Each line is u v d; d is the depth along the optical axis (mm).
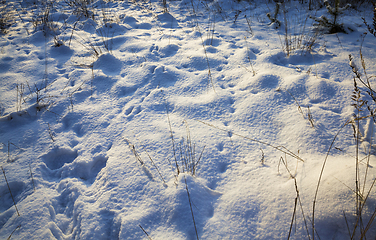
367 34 4406
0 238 1839
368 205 1634
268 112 2898
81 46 4660
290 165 2229
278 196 1923
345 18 5113
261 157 2365
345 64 3598
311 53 3969
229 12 6430
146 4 7082
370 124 2529
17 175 2320
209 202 1990
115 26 5383
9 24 5668
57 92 3432
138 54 4262
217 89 3340
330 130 2572
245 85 3391
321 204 1759
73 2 6996
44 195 2158
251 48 4363
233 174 2221
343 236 1649
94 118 2986
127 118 2969
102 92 3461
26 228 1896
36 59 4223
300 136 2533
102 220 1957
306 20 5312
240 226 1812
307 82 3207
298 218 1758
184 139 2596
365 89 3041
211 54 4152
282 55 3998
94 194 2166
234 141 2561
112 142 2672
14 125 2918
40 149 2611
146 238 1801
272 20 5281
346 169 1935
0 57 4238
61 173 2414
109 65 3980
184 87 3436
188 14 6359
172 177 2197
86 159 2463
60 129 2883
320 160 2223
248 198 1966
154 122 2869
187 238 1790
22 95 3395
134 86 3510
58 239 1892
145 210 1979
